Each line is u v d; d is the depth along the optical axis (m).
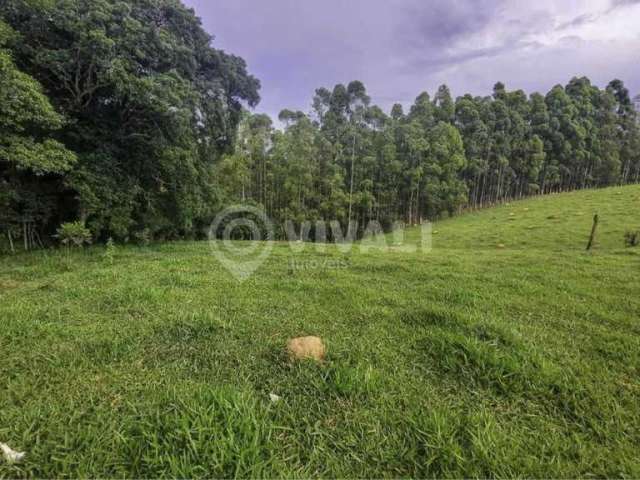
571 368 2.38
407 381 2.21
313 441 1.66
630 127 39.84
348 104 28.56
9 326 2.97
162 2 9.49
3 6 6.98
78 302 3.81
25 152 6.38
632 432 1.75
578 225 14.73
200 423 1.65
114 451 1.54
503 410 1.94
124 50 7.67
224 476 1.42
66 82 8.20
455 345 2.64
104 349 2.60
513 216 20.45
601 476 1.48
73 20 7.10
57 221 9.77
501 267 6.56
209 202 12.43
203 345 2.75
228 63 11.64
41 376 2.21
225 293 4.31
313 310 3.68
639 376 2.31
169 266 6.27
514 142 34.31
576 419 1.87
